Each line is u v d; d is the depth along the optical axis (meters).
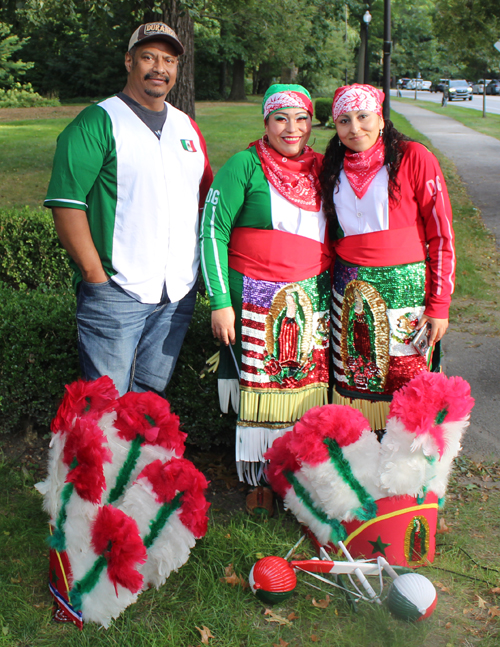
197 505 2.40
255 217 2.79
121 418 2.44
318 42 38.47
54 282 6.04
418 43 70.31
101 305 2.76
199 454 3.69
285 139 2.71
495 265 8.11
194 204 2.90
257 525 2.93
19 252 5.95
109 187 2.67
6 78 35.94
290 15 25.83
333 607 2.47
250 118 25.66
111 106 2.67
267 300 2.83
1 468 3.43
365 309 2.82
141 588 2.36
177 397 3.49
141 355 3.00
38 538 2.89
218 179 2.80
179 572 2.67
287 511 3.10
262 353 2.89
